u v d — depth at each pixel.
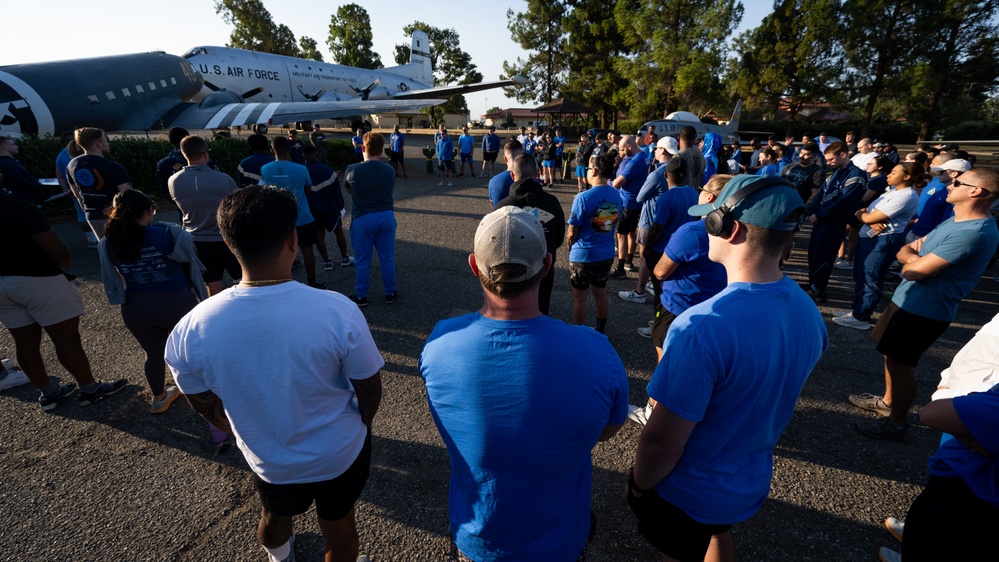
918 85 26.94
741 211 1.21
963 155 4.48
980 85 28.00
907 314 2.59
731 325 1.17
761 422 1.28
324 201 5.69
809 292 5.26
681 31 31.50
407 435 2.91
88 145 4.39
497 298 1.08
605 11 37.28
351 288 5.39
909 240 4.86
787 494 2.47
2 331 4.21
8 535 2.17
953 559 1.38
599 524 2.28
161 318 2.77
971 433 1.18
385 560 2.09
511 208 1.11
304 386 1.37
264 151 5.03
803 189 6.25
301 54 59.50
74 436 2.88
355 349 1.43
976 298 5.35
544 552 1.17
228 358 1.31
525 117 59.19
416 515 2.32
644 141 11.23
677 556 1.48
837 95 29.88
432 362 1.14
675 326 1.26
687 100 32.03
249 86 24.41
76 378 3.10
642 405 3.25
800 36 30.62
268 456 1.44
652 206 4.65
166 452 2.75
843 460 2.72
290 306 1.33
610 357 1.12
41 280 2.78
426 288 5.41
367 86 32.22
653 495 1.46
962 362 1.50
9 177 5.34
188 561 2.06
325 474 1.52
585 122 40.00
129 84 15.45
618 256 6.60
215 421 1.54
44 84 12.90
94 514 2.30
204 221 3.85
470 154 14.59
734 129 20.23
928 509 1.43
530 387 1.03
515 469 1.09
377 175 4.44
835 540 2.19
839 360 3.88
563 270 6.23
